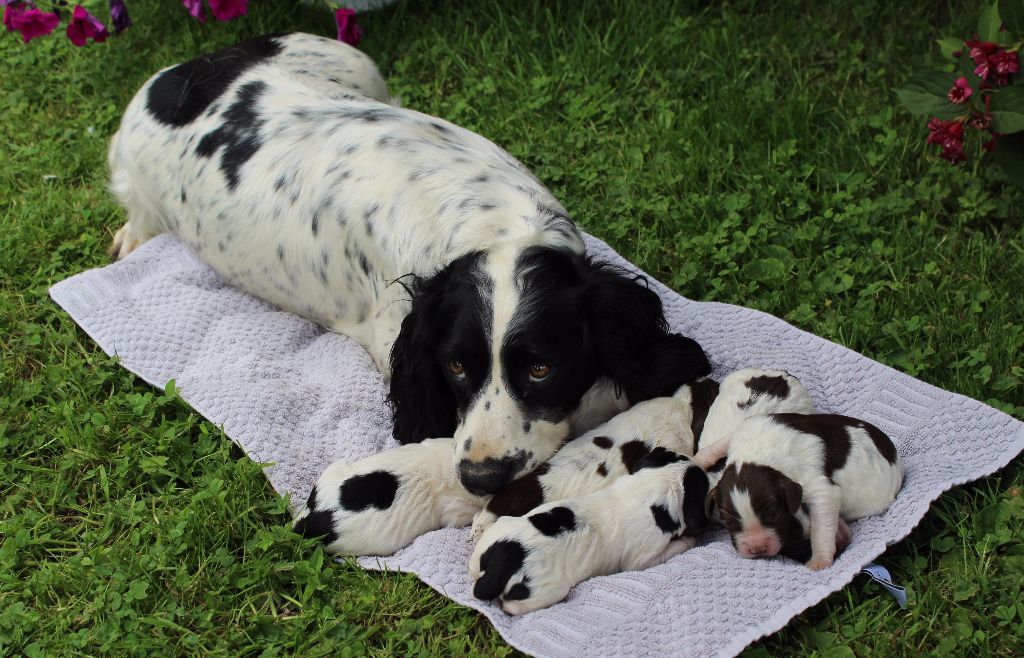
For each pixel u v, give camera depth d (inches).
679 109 75.6
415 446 57.1
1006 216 67.9
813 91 75.7
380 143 63.2
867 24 78.9
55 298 65.9
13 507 58.8
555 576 53.1
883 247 67.1
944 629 52.6
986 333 62.5
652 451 56.2
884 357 62.5
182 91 67.5
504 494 55.6
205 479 58.5
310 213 63.5
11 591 55.8
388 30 82.4
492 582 52.8
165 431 60.2
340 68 70.2
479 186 60.7
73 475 59.6
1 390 63.4
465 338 55.2
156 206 68.4
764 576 53.0
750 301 66.0
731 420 57.3
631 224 69.9
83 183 75.0
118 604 54.7
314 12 83.0
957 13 78.4
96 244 71.0
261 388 61.6
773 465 53.7
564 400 56.2
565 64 78.5
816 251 68.1
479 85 78.2
